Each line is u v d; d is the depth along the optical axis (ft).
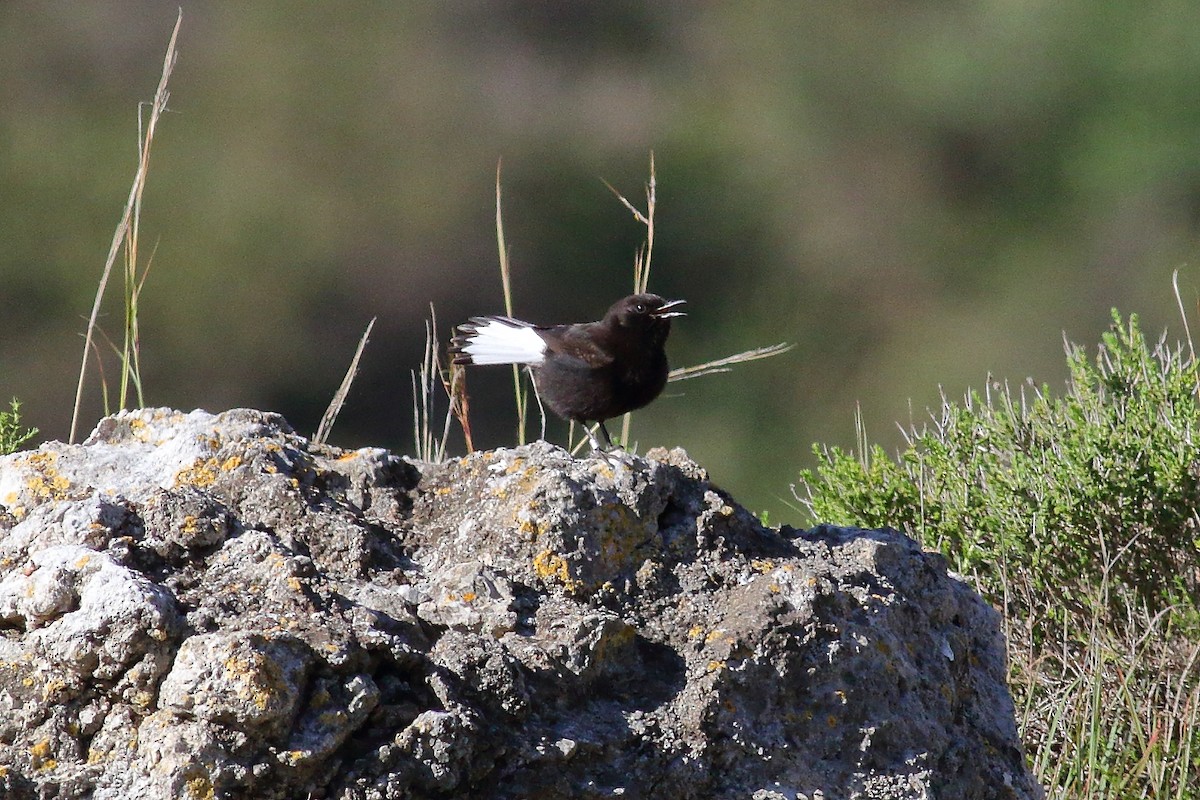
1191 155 150.82
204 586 22.30
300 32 161.48
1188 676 34.37
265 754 20.33
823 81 158.40
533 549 24.04
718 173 161.99
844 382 150.20
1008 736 26.20
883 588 25.79
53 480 24.99
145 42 163.73
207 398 146.72
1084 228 155.12
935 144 158.51
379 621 21.93
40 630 21.15
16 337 145.28
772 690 23.56
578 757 22.00
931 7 159.84
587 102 167.43
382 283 151.74
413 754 20.84
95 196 154.30
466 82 162.09
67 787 20.30
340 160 155.84
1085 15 151.33
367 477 25.12
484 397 115.85
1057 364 147.64
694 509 25.40
